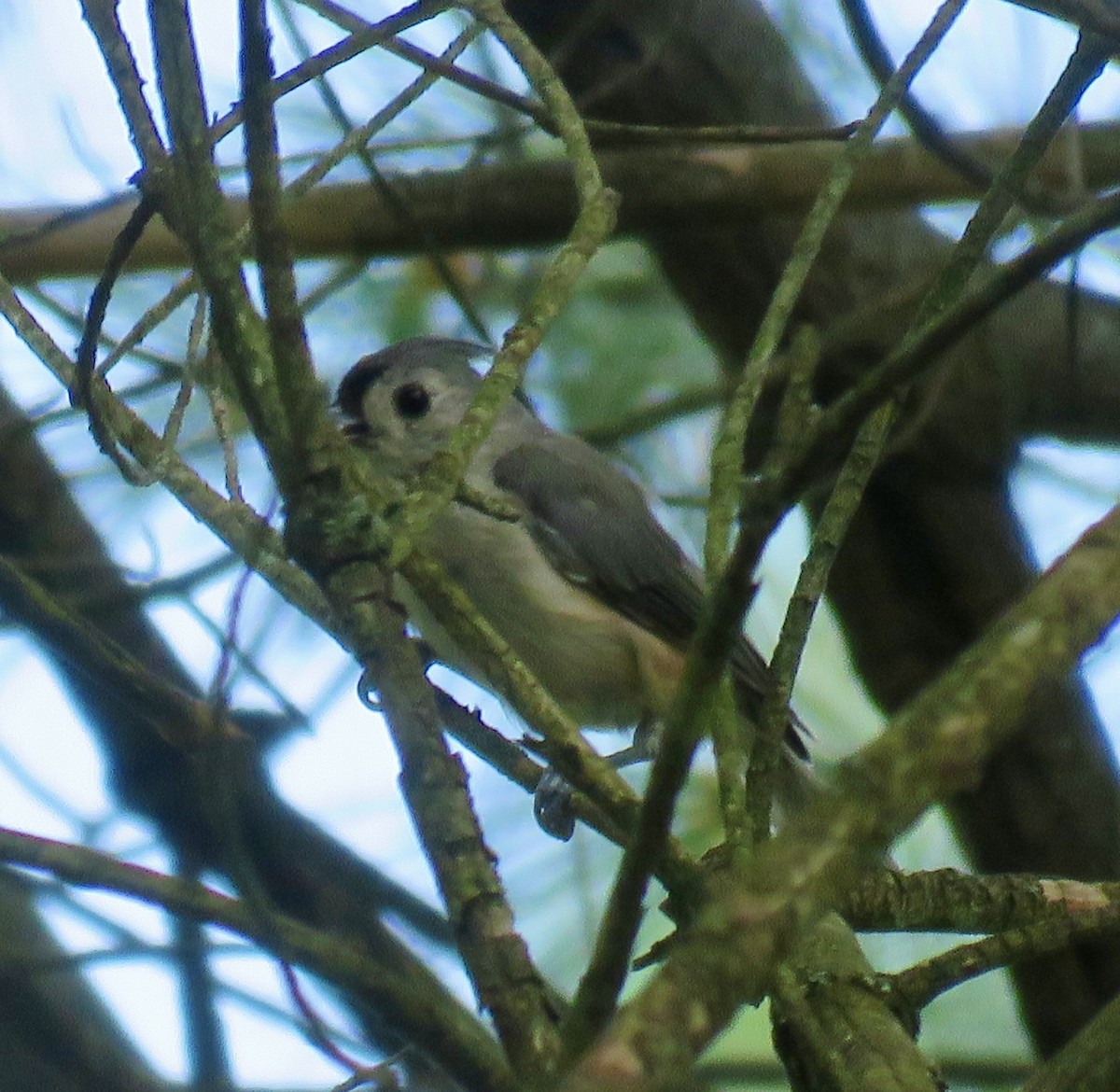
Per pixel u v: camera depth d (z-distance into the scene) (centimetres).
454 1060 377
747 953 282
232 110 528
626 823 379
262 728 725
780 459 491
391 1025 382
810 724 919
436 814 375
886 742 313
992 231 524
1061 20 489
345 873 751
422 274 984
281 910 741
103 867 406
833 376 897
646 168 842
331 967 384
